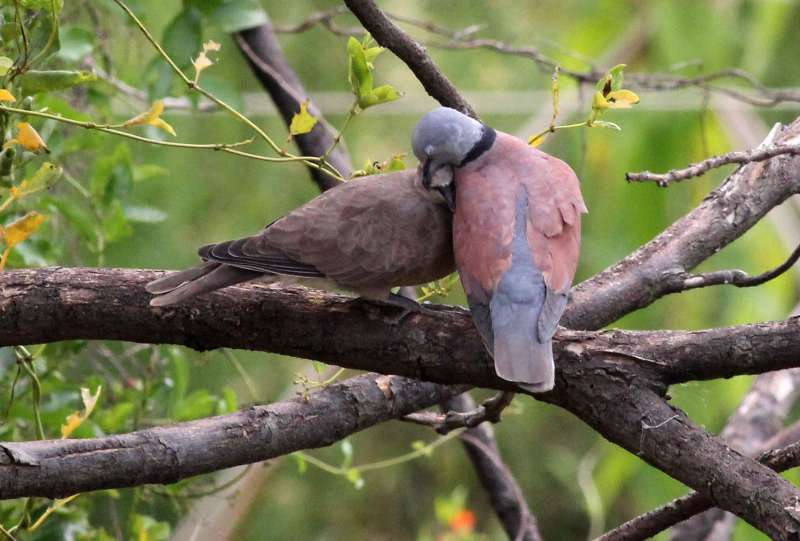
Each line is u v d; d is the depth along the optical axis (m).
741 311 15.80
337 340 7.91
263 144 17.06
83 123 7.98
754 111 16.98
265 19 11.24
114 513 10.70
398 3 18.48
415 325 7.88
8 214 10.34
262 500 17.77
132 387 11.26
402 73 17.95
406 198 8.64
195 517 13.29
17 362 8.89
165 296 7.67
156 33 14.37
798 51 17.62
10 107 8.07
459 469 18.64
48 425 10.48
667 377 7.32
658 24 16.02
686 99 15.43
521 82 18.27
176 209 16.33
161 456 7.20
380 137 17.64
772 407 12.49
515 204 8.05
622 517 18.72
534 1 18.62
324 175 11.73
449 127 8.51
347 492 18.19
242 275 8.11
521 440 18.55
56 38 8.14
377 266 8.52
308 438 7.89
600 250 16.09
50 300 7.85
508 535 11.74
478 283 7.82
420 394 8.41
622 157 15.85
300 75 17.62
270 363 16.64
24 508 9.28
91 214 11.16
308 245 8.44
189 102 12.32
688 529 12.13
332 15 12.26
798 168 9.66
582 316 9.19
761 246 15.75
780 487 6.63
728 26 15.87
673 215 15.91
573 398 7.42
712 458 6.87
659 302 15.95
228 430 7.52
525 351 7.35
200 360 11.30
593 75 11.85
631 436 7.21
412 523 18.27
